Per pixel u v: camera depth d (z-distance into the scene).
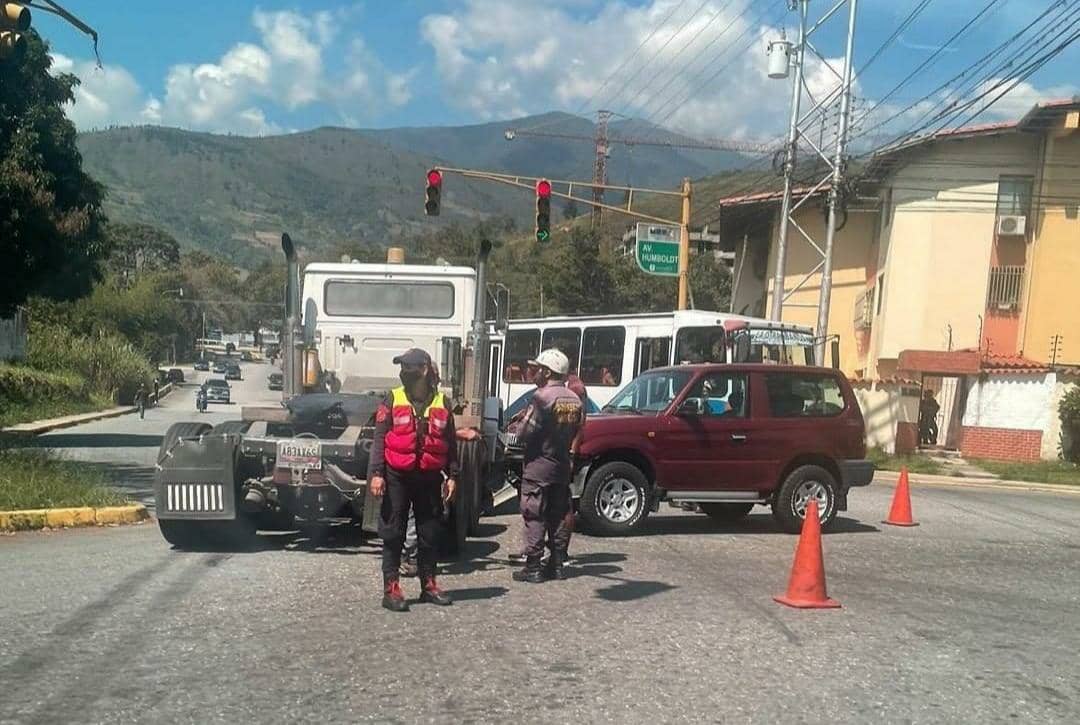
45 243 19.69
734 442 11.45
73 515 10.77
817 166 28.50
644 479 11.21
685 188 25.62
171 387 76.25
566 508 8.55
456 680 5.61
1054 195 26.72
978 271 27.34
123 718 4.89
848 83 22.94
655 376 12.09
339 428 9.56
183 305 118.75
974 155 27.30
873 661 6.23
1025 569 9.88
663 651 6.29
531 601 7.61
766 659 6.19
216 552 9.28
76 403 41.41
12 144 19.55
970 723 5.17
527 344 24.81
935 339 27.48
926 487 20.00
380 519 7.21
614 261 52.69
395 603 7.14
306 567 8.60
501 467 11.98
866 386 27.33
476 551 9.89
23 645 6.05
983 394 25.08
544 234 22.55
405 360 7.24
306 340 11.67
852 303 32.00
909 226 27.66
